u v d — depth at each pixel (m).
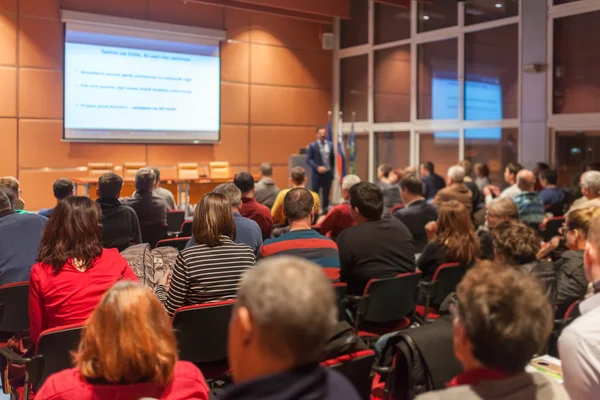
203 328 2.39
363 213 3.32
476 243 3.43
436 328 1.73
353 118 11.12
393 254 3.24
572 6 7.97
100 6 9.51
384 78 11.17
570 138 8.13
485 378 1.04
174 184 10.25
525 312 1.01
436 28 10.07
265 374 0.87
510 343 1.01
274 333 0.85
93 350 1.38
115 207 3.84
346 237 3.23
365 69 11.56
